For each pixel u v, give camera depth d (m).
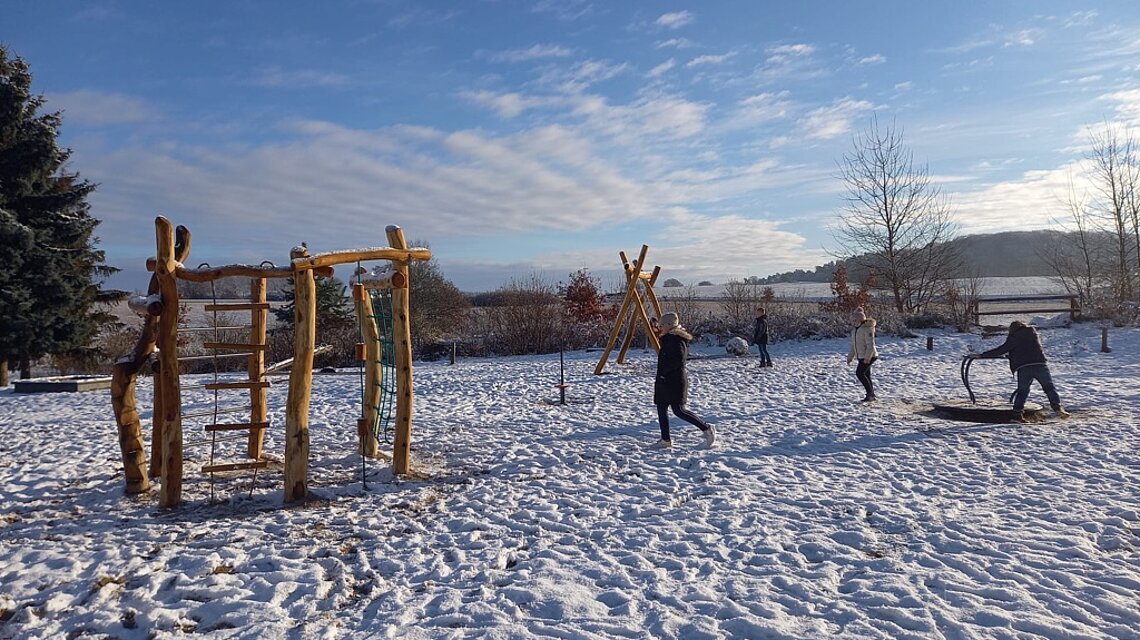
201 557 5.57
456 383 17.34
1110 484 7.04
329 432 11.07
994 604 4.40
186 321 9.42
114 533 6.26
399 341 8.11
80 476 8.43
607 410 12.95
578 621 4.39
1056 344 23.27
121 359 7.54
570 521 6.45
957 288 32.12
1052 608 4.31
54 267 22.53
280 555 5.64
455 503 7.09
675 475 8.02
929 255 31.30
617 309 30.41
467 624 4.40
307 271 7.20
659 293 35.81
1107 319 27.72
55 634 4.46
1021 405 10.66
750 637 4.10
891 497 6.86
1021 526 5.84
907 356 22.02
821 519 6.25
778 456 8.79
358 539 6.01
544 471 8.34
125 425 7.50
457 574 5.23
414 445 9.95
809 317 28.17
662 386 9.38
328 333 25.81
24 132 23.14
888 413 11.61
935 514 6.24
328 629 4.38
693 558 5.42
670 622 4.31
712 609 4.47
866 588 4.70
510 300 28.36
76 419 13.52
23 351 22.05
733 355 23.33
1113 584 4.61
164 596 4.95
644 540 5.86
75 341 23.30
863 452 8.87
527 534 6.13
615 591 4.81
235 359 24.20
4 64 22.78
